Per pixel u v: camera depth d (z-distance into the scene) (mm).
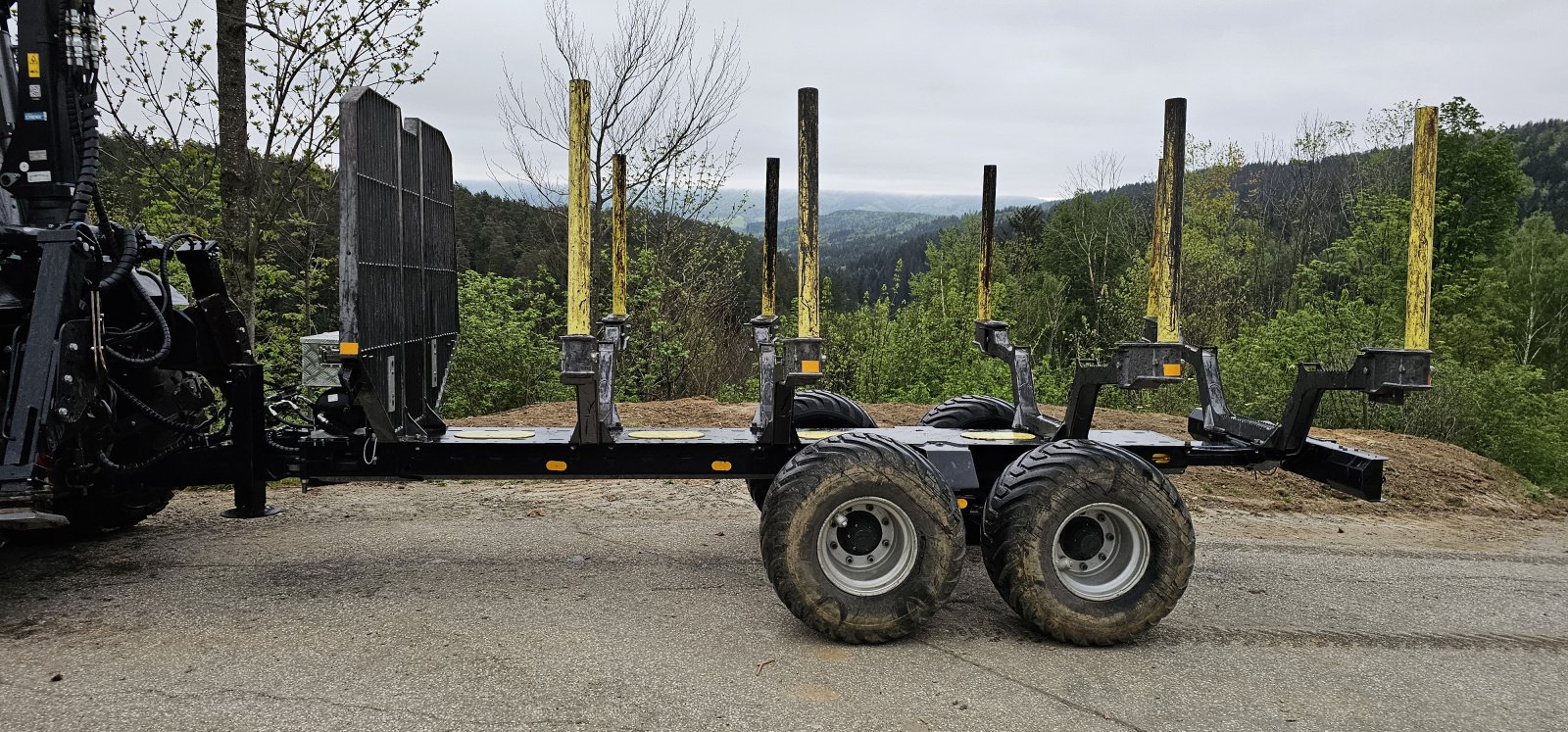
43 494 3930
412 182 5051
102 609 4469
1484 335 33625
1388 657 4383
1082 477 4234
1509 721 3684
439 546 5754
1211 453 5363
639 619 4488
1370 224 33625
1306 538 6953
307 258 11219
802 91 4277
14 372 4172
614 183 6012
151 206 9477
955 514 4234
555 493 7422
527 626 4340
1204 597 5266
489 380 13484
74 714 3318
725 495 7434
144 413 4730
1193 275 33031
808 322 4320
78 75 4617
